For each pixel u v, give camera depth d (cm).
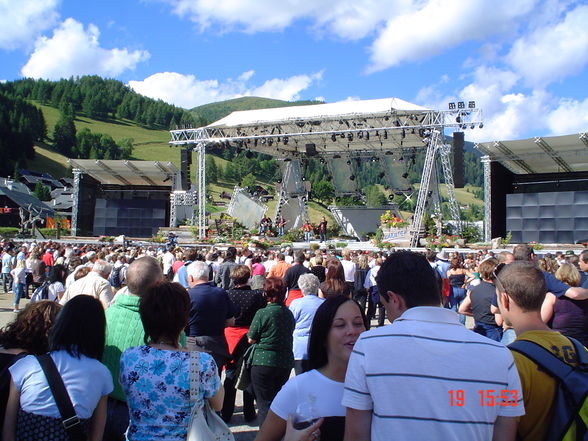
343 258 1487
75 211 4472
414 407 255
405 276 293
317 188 5219
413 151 4228
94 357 382
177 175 4522
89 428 375
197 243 3869
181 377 362
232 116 3919
